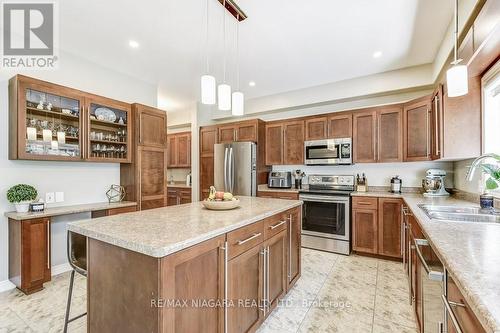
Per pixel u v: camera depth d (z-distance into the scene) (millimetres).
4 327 1788
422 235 1576
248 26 2402
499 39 1685
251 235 1637
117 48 2834
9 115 2426
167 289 1041
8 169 2432
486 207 1892
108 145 3156
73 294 2271
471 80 2328
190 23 2355
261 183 4426
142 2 2049
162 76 3691
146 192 3371
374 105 3781
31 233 2277
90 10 2160
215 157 4566
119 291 1183
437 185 3018
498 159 1741
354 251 3391
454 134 2404
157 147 3547
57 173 2805
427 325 1294
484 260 908
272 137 4422
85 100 2816
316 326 1809
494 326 532
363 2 2035
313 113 4352
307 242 3641
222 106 1964
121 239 1145
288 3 2051
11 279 2355
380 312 1976
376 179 3775
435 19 2240
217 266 1340
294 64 3260
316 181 4055
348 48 2820
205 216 1691
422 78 3225
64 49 2854
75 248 1642
